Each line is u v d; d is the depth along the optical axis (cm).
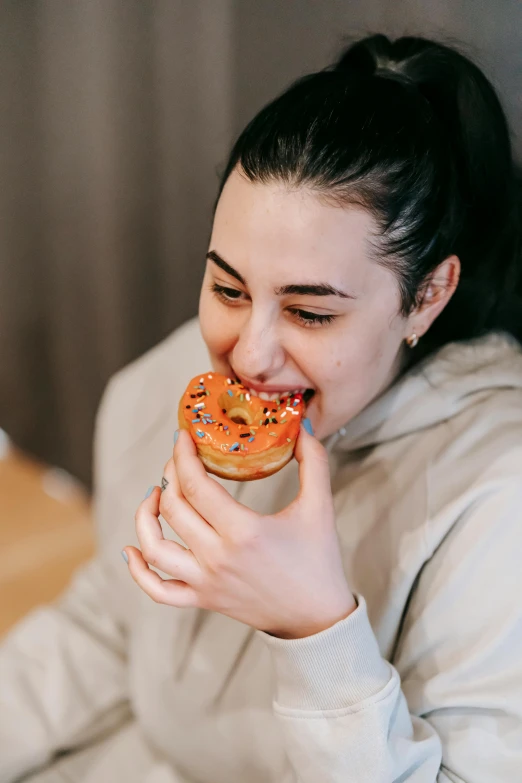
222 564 64
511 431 79
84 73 174
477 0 107
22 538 208
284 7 131
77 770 105
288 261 66
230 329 76
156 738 100
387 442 86
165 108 161
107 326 202
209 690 92
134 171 175
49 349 225
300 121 66
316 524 66
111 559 112
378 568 81
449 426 83
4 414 250
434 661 76
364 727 67
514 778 70
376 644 70
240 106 146
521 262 89
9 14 182
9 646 114
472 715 73
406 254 70
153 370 115
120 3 158
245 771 91
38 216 206
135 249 184
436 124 73
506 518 73
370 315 70
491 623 72
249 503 96
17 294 223
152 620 99
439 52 79
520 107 103
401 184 67
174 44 152
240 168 68
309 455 70
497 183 81
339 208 65
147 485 109
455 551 75
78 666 112
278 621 67
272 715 85
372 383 76
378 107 68
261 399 77
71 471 238
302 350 71
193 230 168
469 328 88
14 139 200
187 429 74
